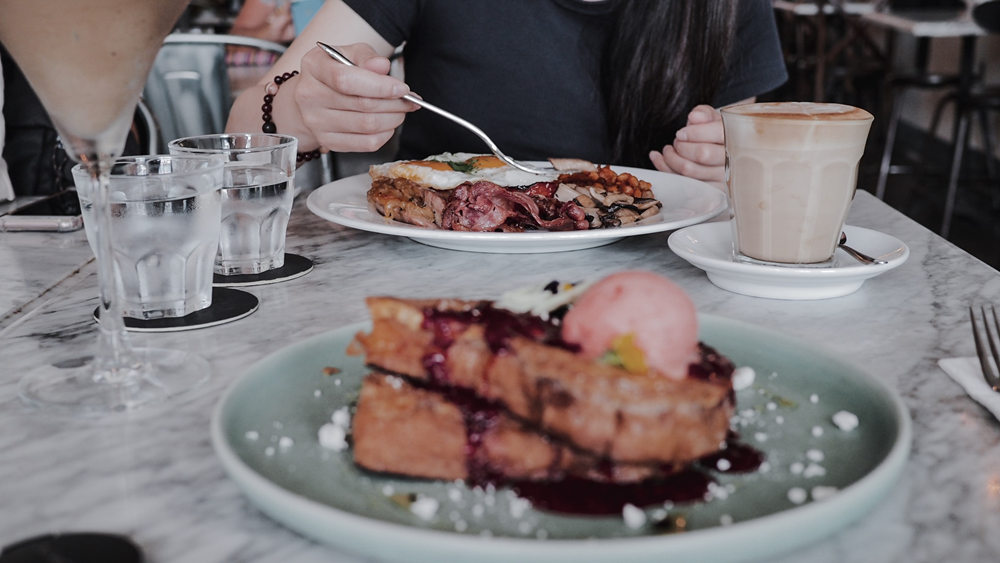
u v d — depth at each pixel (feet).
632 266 3.69
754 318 3.03
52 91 2.17
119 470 1.97
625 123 6.24
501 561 1.43
